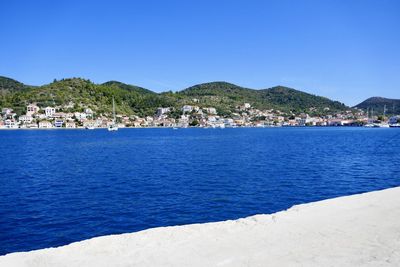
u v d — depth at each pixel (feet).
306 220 33.12
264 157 143.64
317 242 26.68
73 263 23.72
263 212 54.95
